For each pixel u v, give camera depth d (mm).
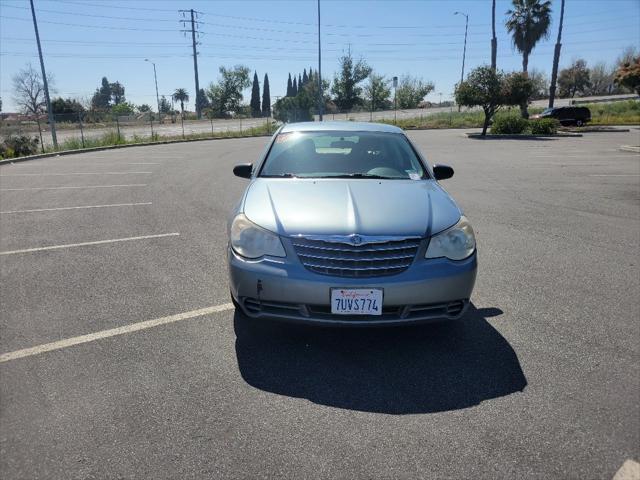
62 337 3551
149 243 5949
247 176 4836
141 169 13539
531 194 9484
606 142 23016
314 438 2500
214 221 7113
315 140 4598
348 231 3102
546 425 2602
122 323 3783
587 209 8070
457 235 3279
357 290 3016
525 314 4004
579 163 14562
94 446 2420
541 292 4473
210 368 3156
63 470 2262
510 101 27359
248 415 2682
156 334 3613
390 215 3279
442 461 2338
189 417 2654
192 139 29125
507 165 14352
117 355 3303
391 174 4152
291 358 3301
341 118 55844
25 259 5316
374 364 3236
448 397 2865
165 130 41344
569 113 35594
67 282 4629
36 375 3047
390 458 2359
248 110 86750
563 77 94812
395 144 4602
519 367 3201
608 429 2568
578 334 3654
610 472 2268
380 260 3061
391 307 3092
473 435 2523
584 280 4773
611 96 78000
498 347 3465
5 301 4180
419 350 3420
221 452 2389
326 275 3049
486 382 3023
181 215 7496
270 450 2408
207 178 11656
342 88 67188
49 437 2482
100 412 2686
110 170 13289
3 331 3635
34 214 7547
